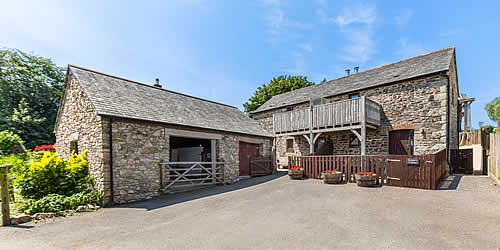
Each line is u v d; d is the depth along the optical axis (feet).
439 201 18.61
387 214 15.76
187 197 24.93
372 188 24.58
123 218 17.06
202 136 32.37
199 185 32.42
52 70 82.53
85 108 25.77
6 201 15.21
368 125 37.68
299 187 26.91
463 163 34.14
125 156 23.75
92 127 24.04
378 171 26.81
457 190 22.33
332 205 18.58
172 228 14.35
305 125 44.39
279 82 97.76
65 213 18.10
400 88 38.37
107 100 25.21
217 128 34.27
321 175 32.24
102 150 22.06
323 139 48.52
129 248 11.37
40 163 21.52
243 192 26.02
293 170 33.42
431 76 35.04
